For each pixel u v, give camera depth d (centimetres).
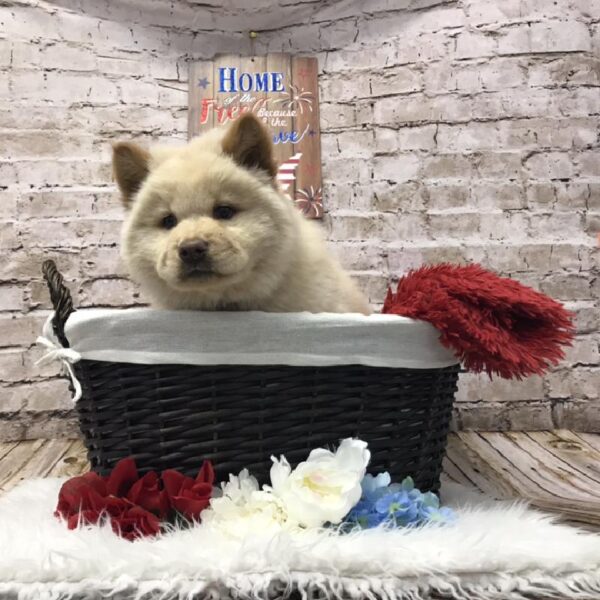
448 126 104
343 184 105
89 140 104
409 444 59
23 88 102
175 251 56
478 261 103
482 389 101
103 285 104
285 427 56
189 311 55
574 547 48
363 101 105
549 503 65
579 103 103
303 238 69
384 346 56
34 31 102
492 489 71
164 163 64
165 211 61
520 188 103
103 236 104
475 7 103
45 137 103
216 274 57
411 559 46
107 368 56
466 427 101
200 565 45
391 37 104
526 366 57
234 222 60
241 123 63
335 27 105
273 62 104
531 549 48
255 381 55
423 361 58
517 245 103
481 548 47
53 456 90
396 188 104
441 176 104
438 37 104
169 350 54
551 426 102
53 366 102
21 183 102
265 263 62
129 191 66
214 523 51
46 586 44
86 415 59
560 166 103
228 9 105
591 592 45
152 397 55
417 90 104
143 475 56
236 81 104
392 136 105
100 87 104
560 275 102
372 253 105
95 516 53
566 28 103
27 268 102
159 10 104
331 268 72
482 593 45
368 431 58
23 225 102
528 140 103
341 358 55
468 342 57
